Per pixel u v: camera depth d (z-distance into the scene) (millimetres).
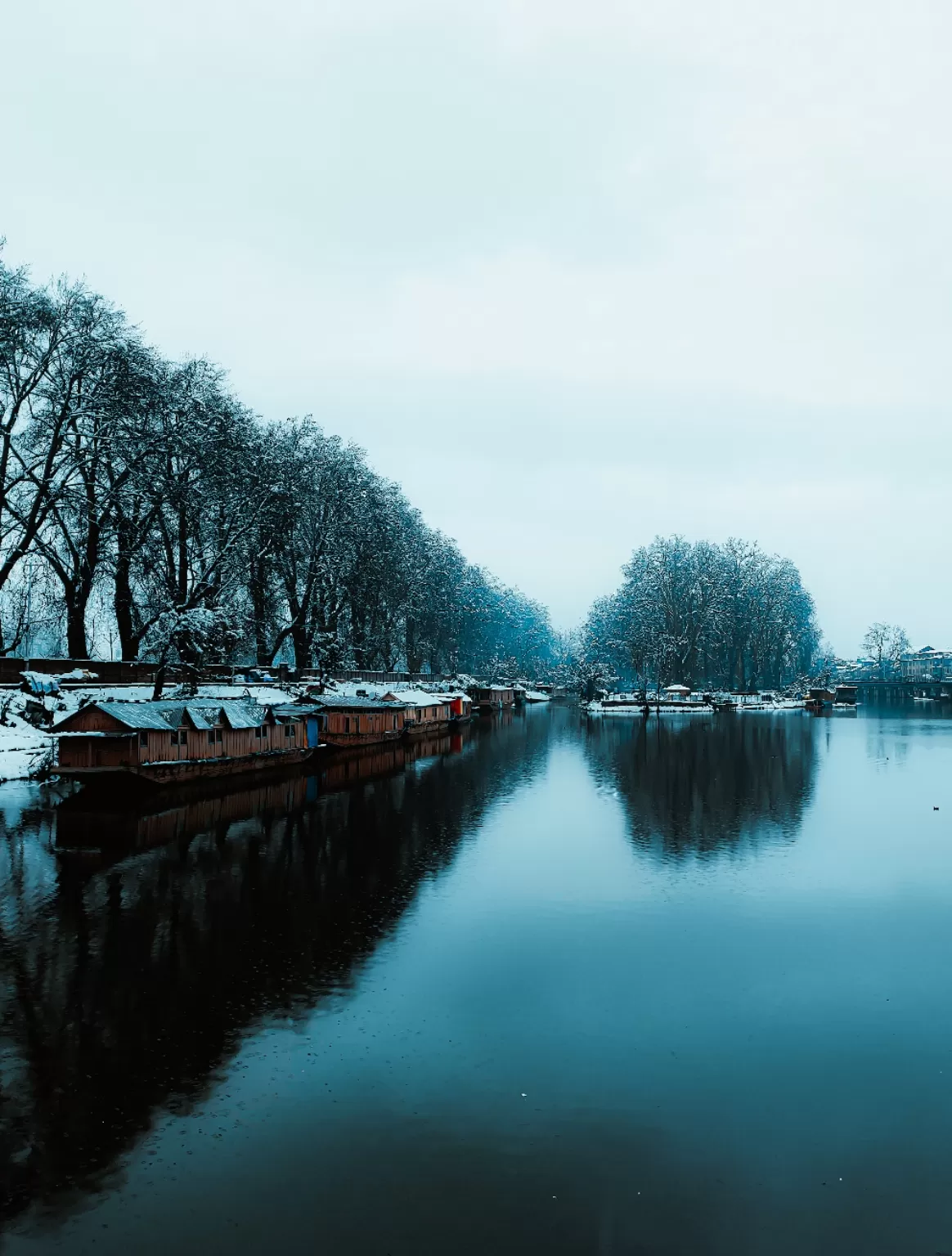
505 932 21203
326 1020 15953
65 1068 13969
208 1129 12188
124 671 56125
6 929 20797
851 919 22562
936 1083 13789
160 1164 11328
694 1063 14430
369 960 19125
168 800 37875
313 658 79062
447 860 28375
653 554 141625
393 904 23438
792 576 157875
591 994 17344
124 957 19047
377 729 67125
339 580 81188
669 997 17266
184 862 27375
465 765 55469
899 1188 11016
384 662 101938
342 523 77250
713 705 128250
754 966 19094
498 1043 15062
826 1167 11461
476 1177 11141
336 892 24375
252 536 65875
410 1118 12547
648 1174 11219
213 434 57750
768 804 40781
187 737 41688
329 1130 12195
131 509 55156
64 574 52938
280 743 51281
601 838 32312
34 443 49656
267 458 66250
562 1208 10523
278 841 30547
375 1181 11016
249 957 19188
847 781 49062
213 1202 10562
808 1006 16891
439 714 84875
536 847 30594
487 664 166250
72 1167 11266
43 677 48500
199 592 59562
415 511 118062
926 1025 16062
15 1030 15344
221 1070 13969
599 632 174625
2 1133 12062
